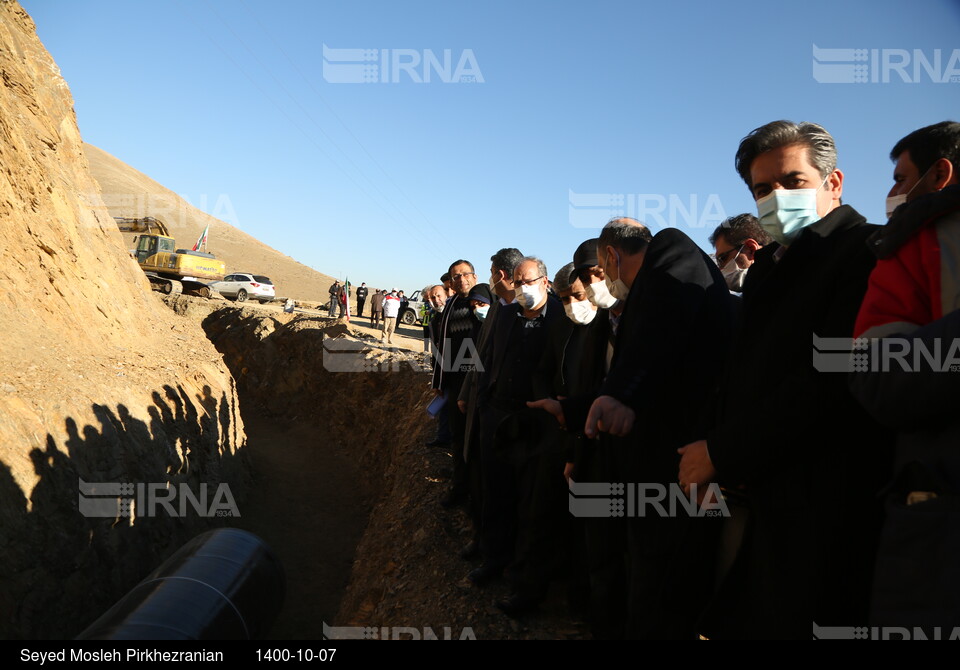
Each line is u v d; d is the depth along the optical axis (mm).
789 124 1692
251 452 10352
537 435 3107
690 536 1814
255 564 4023
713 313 2000
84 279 7102
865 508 1389
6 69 6539
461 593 3672
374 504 8875
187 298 22125
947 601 987
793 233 1686
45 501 4277
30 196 6363
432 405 5637
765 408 1445
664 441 2004
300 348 14938
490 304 5375
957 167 1689
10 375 4863
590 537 2625
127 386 6156
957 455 1046
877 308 1223
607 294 2697
